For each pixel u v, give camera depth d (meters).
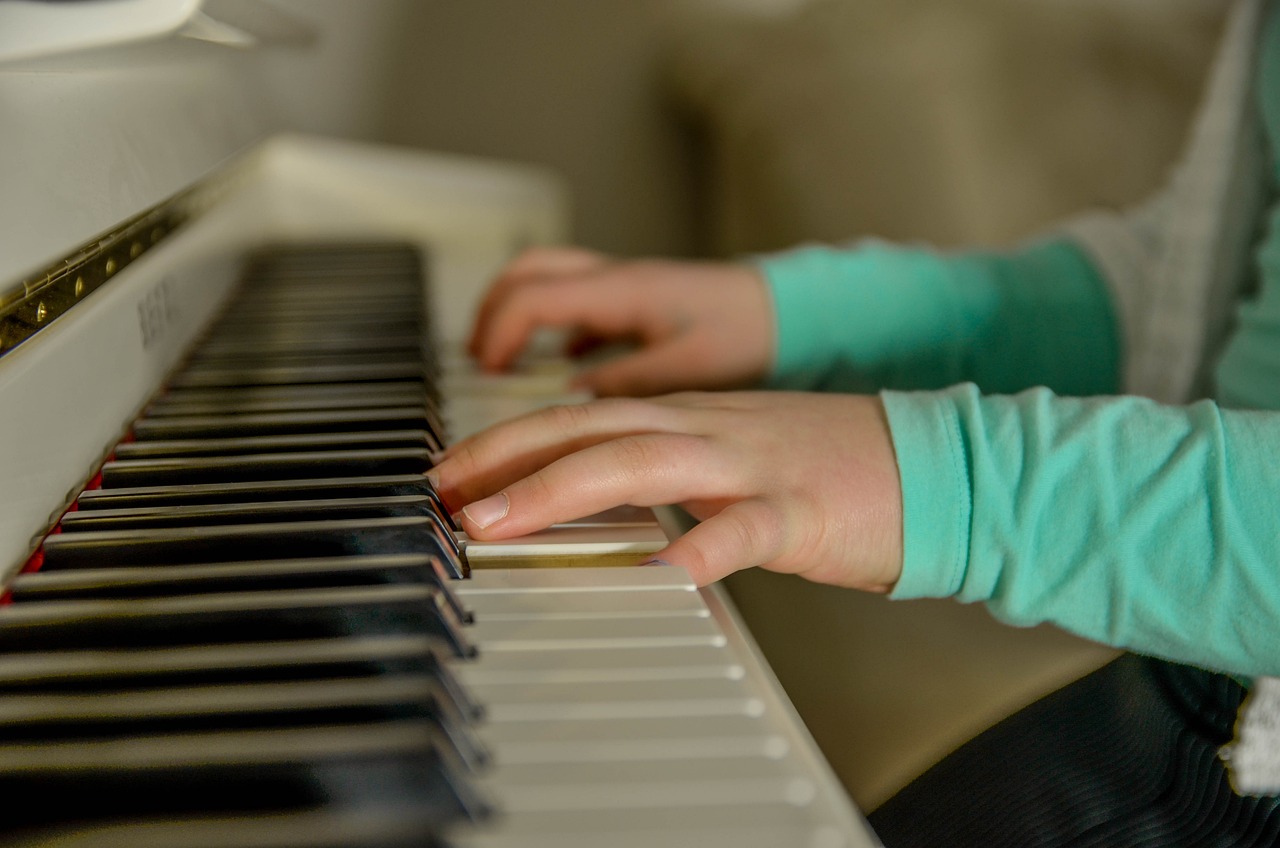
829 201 1.79
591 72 2.07
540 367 0.81
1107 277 0.91
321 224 1.20
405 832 0.47
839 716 0.78
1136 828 0.65
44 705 0.50
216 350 0.75
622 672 0.53
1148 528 0.62
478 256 1.21
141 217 0.67
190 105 0.72
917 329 0.87
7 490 0.54
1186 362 0.83
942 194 1.74
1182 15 2.05
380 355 0.75
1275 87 0.80
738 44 2.00
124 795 0.48
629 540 0.60
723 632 0.55
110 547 0.56
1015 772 0.68
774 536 0.61
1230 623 0.62
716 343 0.84
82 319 0.61
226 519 0.58
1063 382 0.88
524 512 0.60
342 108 1.93
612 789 0.49
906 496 0.62
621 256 2.20
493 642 0.54
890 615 0.92
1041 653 0.83
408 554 0.57
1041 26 1.94
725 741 0.50
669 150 2.16
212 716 0.50
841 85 1.88
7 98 0.55
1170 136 1.83
